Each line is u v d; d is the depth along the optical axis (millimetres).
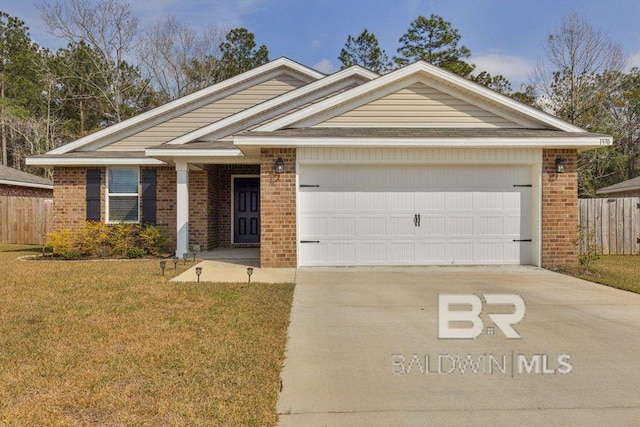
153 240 12828
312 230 10250
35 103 35156
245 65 36500
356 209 10273
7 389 3625
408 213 10305
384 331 5387
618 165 30953
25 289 7508
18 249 15664
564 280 8688
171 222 13883
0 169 21797
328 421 3242
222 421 3184
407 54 33500
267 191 10016
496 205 10336
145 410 3312
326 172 10242
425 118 10477
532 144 9672
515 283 8359
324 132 9984
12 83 34625
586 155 27484
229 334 5109
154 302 6605
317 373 4117
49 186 22547
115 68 33594
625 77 29281
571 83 27359
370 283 8367
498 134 9820
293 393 3697
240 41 36750
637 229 14250
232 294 7203
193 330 5246
